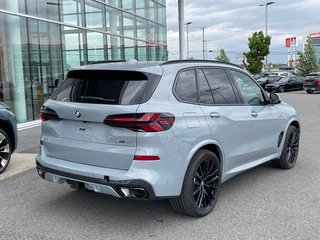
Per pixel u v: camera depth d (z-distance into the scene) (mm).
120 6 19625
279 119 6090
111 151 3965
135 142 3863
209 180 4605
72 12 15500
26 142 9570
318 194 5254
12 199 5242
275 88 31562
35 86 13656
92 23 16969
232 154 4969
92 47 16984
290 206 4809
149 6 23703
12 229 4254
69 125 4324
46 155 4621
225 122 4758
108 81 4242
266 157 5914
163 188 3943
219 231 4117
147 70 4133
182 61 4645
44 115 4574
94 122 4086
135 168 3857
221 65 5191
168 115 3988
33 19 13422
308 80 29547
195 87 4570
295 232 4051
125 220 4461
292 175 6203
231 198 5141
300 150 8039
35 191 5574
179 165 4078
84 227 4281
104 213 4688
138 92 4020
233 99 5137
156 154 3875
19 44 12898
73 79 4531
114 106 3941
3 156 6598
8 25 12398
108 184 3895
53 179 4422
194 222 4367
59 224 4375
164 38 26656
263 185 5688
